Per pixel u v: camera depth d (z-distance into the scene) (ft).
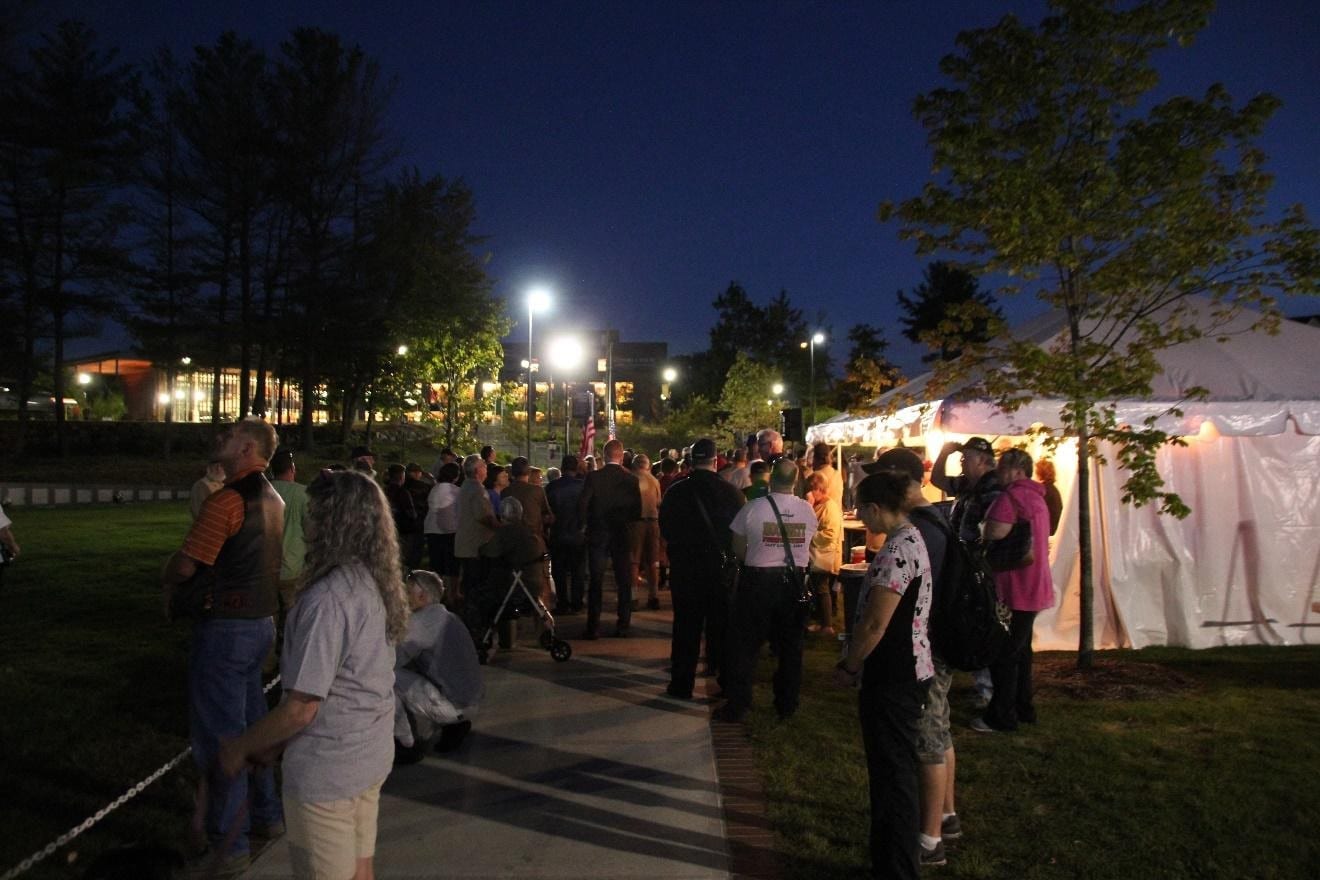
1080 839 15.89
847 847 15.83
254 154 140.97
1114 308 27.50
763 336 248.73
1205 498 31.68
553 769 19.80
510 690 26.50
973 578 14.53
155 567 49.57
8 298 132.98
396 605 10.32
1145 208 25.91
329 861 9.80
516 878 14.78
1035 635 30.91
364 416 177.88
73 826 16.15
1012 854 15.39
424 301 114.83
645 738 21.90
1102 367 26.14
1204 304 34.17
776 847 15.90
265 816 16.02
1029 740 21.13
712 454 25.85
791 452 60.39
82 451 146.20
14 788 17.69
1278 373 31.58
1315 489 32.12
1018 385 26.78
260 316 145.89
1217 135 25.76
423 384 123.24
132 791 15.14
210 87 137.28
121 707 23.26
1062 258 26.04
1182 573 31.40
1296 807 17.03
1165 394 30.40
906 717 13.85
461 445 116.06
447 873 14.94
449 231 143.33
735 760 20.33
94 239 136.77
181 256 143.02
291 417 220.23
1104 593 31.35
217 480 22.11
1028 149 26.66
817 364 239.91
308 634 9.61
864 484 14.70
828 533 34.04
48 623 34.22
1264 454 31.91
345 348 142.72
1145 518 31.48
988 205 26.37
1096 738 21.11
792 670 23.12
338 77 141.28
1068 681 26.32
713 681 27.55
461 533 35.37
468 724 20.84
